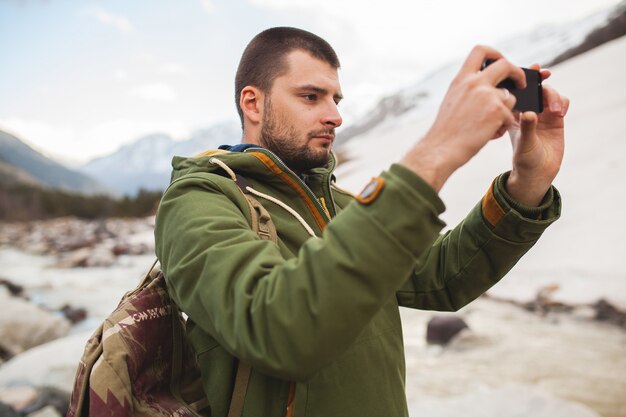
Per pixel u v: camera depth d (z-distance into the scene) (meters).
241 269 0.82
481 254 1.21
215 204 0.96
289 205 1.15
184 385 1.10
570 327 5.94
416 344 5.99
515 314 6.70
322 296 0.71
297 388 0.95
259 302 0.75
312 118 1.14
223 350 0.98
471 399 3.54
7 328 6.03
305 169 1.22
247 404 0.94
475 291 1.26
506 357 5.13
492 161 19.41
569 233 9.66
